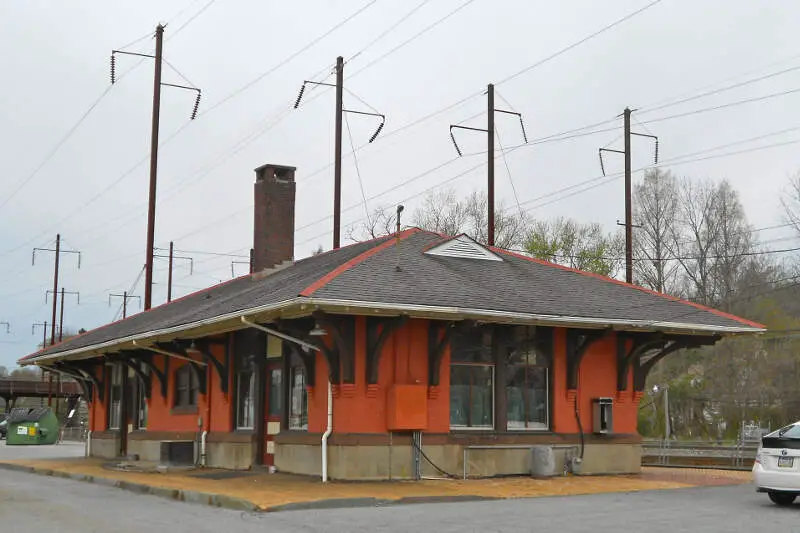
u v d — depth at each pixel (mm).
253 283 26828
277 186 27938
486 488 17594
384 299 17047
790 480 14938
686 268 54938
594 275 23906
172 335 22469
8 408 81938
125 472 22922
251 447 21688
